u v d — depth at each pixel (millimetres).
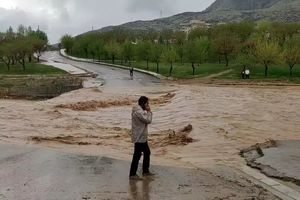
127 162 15828
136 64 129875
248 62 83125
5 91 65312
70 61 156000
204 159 17281
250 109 36375
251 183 13055
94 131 26391
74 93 58219
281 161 15891
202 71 95500
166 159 17281
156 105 43188
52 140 22391
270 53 81000
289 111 34875
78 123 29875
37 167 14992
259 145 19562
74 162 15805
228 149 19547
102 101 46594
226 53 101688
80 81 84188
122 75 100062
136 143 13461
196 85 72188
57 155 17109
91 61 153250
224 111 35062
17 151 17938
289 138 22344
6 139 22219
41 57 180625
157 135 24156
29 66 121812
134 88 68188
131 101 47656
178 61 117875
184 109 37312
